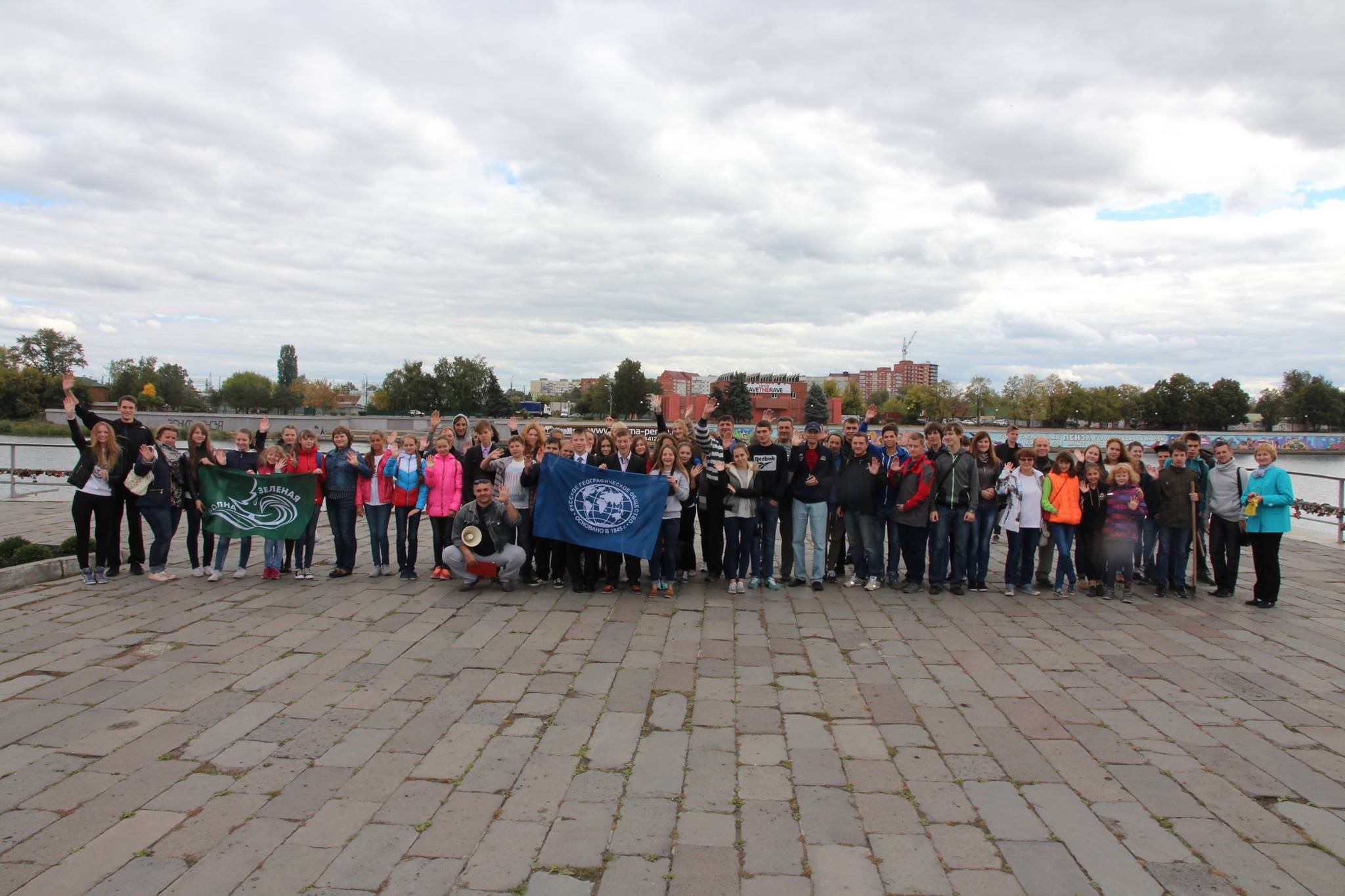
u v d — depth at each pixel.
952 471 8.91
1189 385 94.38
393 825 3.81
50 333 85.00
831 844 3.69
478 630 7.23
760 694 5.70
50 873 3.36
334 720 5.10
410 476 9.29
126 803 3.98
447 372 94.75
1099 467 9.36
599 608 8.13
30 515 14.16
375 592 8.69
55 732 4.84
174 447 9.42
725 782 4.32
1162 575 9.08
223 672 5.99
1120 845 3.71
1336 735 5.07
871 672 6.25
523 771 4.41
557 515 8.70
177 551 11.24
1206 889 3.36
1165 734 5.07
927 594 9.05
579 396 145.88
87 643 6.66
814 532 9.11
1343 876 3.47
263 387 109.06
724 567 9.34
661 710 5.37
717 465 9.30
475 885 3.32
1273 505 8.43
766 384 117.44
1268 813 4.04
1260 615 8.22
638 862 3.52
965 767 4.54
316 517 9.32
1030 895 3.31
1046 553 9.68
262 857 3.51
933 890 3.33
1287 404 94.81
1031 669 6.36
